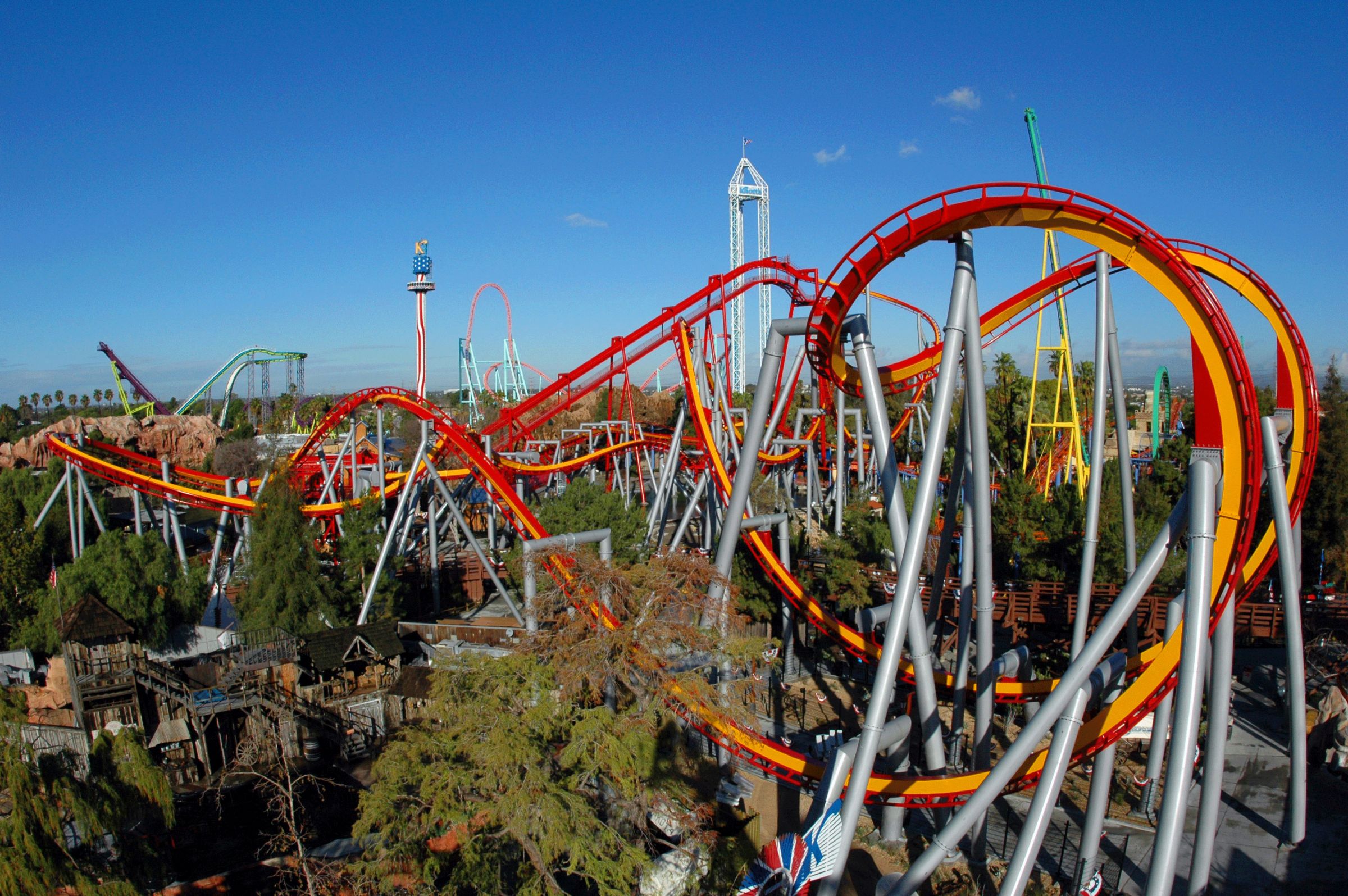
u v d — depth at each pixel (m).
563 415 110.00
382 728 36.81
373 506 52.06
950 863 25.66
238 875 25.27
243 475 98.00
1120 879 24.66
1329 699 32.59
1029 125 58.62
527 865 21.06
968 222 22.48
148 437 115.62
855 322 25.55
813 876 20.48
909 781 24.31
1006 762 20.00
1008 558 51.91
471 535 45.97
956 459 28.81
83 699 33.62
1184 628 18.80
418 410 48.44
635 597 24.91
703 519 66.62
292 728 33.88
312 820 29.44
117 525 77.62
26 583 51.44
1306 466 23.41
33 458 106.44
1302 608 40.41
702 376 48.25
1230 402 19.44
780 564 39.88
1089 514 26.91
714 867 23.47
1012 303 30.73
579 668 22.17
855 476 93.25
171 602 46.78
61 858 20.23
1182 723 18.55
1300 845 26.06
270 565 44.03
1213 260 24.27
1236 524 19.44
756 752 27.38
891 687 21.91
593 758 21.27
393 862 21.06
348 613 46.09
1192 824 27.61
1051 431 78.31
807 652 46.06
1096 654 19.81
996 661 32.06
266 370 163.50
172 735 32.91
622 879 19.62
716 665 28.05
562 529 50.53
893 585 43.53
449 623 47.31
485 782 20.31
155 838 27.58
